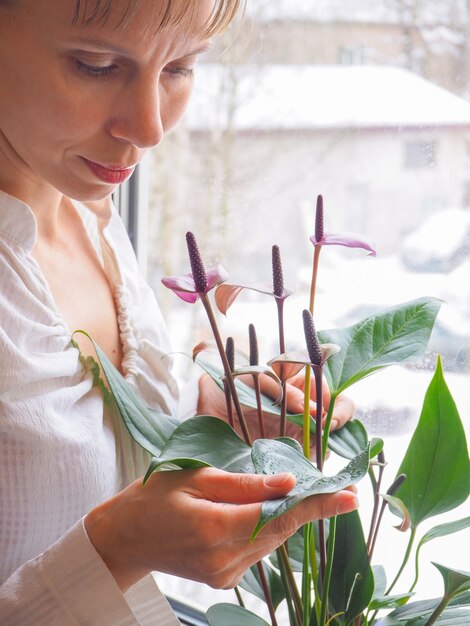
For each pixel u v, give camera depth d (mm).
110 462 827
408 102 1005
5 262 773
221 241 1231
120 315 908
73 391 808
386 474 1006
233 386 661
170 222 1268
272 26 1138
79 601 672
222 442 645
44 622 678
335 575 678
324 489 557
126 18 640
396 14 1006
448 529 689
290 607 682
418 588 961
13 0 666
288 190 1157
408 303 724
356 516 683
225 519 596
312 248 1132
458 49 950
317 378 633
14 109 710
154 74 680
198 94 1218
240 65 1178
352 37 1058
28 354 777
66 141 710
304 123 1125
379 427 1015
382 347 703
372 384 1015
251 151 1187
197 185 1238
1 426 750
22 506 766
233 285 667
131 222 1234
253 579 753
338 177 1095
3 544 772
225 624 688
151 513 631
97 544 673
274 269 662
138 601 734
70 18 647
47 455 769
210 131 1218
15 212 776
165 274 1285
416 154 1004
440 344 965
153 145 703
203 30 681
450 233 968
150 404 885
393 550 984
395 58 1015
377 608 667
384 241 1040
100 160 718
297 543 732
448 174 970
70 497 784
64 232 910
